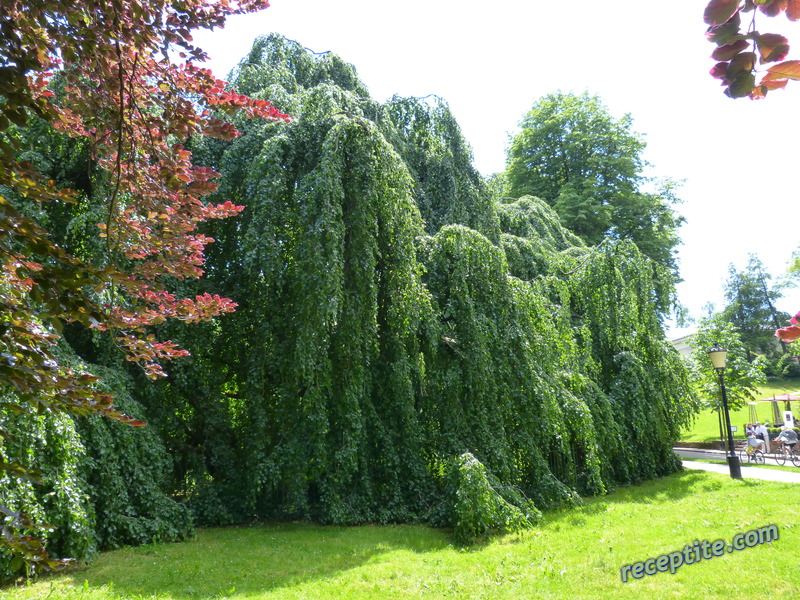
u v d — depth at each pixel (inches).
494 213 502.0
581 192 839.7
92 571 225.8
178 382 319.3
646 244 817.5
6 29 81.4
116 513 262.8
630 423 449.1
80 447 235.5
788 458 548.7
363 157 340.5
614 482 433.1
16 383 70.6
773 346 1514.5
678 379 501.7
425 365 362.0
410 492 334.0
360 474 329.4
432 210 470.6
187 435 351.6
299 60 494.9
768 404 1079.0
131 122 116.5
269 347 339.6
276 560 241.8
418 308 339.6
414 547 265.1
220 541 279.6
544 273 496.4
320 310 297.3
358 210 331.9
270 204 328.8
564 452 379.2
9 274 96.7
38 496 220.4
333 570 225.5
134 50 110.2
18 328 75.1
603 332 462.6
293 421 322.3
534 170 909.8
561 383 398.9
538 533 277.1
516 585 195.8
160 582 211.8
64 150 300.0
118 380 283.6
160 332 316.2
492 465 335.9
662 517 296.0
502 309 385.7
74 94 113.8
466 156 500.4
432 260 390.6
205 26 108.6
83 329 306.0
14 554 71.2
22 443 212.7
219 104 128.5
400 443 341.4
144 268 120.8
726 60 47.7
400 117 522.3
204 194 124.6
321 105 386.3
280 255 338.6
